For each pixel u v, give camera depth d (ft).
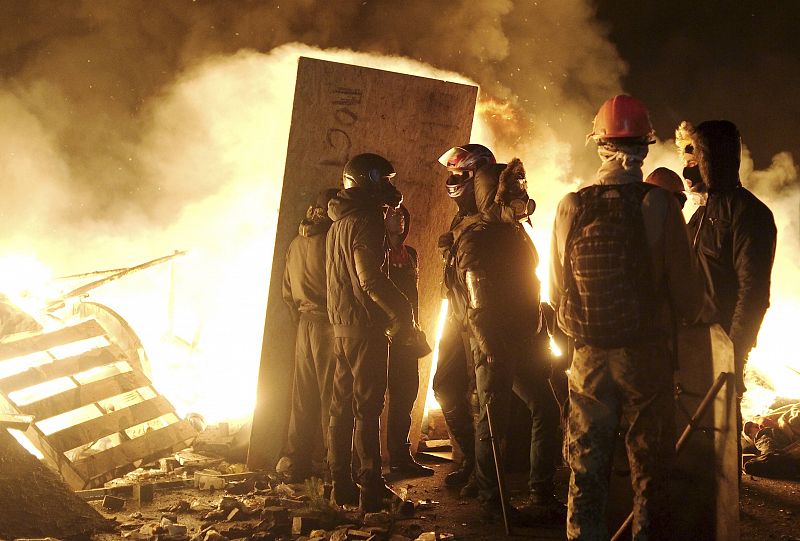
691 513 12.08
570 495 11.78
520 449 19.20
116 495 16.44
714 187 14.85
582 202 11.67
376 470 16.06
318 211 17.40
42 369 17.01
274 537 14.82
